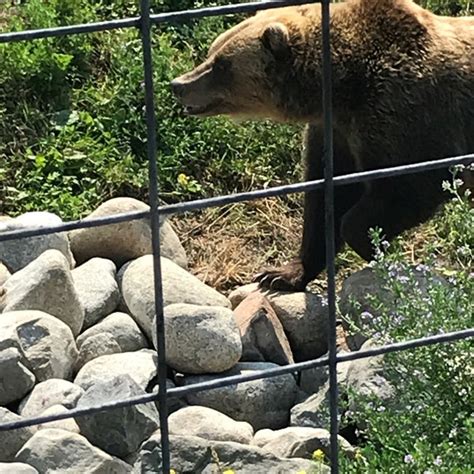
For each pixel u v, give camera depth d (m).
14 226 1.39
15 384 1.17
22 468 1.02
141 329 1.32
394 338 1.11
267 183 1.76
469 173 1.46
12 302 1.27
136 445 1.11
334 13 1.48
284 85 1.52
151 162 0.72
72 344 1.25
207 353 1.23
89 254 1.46
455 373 1.08
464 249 1.33
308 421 1.19
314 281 1.59
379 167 1.46
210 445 1.04
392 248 1.54
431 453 1.01
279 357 1.29
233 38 1.54
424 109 1.44
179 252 1.51
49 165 1.71
